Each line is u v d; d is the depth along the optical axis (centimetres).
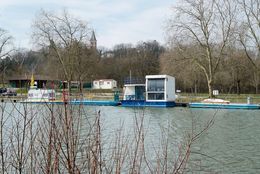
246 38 5134
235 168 1463
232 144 1947
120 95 6347
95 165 454
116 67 10162
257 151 1780
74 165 424
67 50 4719
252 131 2450
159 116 3384
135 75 9975
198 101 5059
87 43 5966
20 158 479
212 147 1844
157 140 1783
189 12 5344
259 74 6028
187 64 5481
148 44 10606
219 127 2641
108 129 1858
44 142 484
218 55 5531
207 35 5344
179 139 1658
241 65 6056
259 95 6291
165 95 4769
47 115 470
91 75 6231
